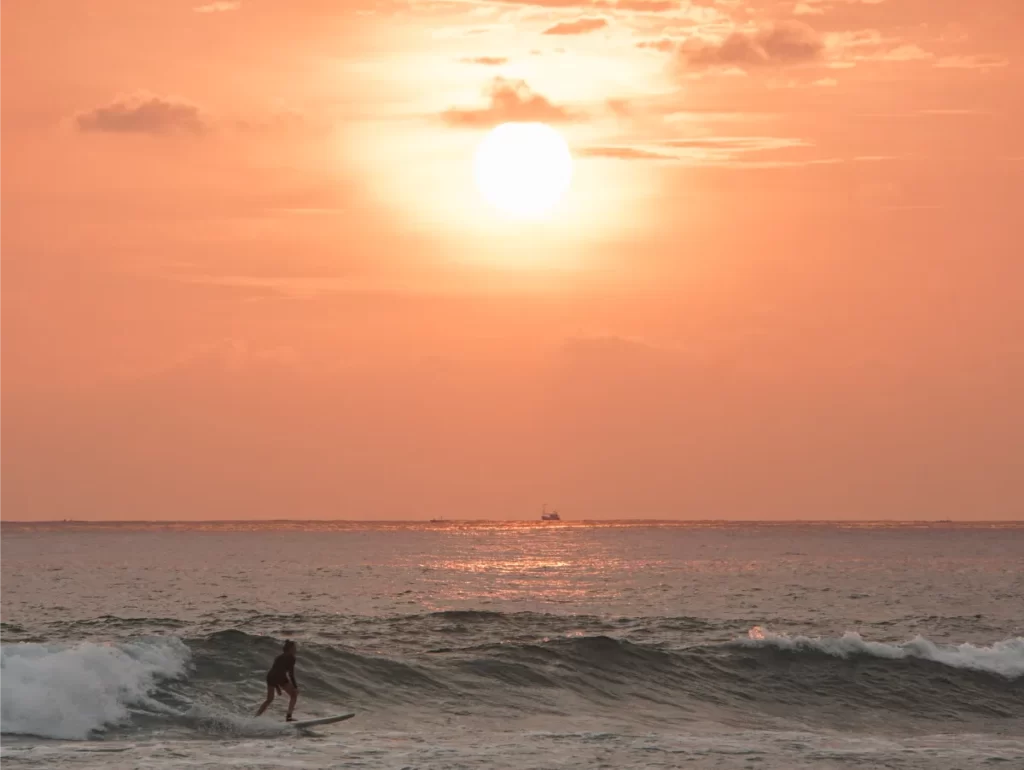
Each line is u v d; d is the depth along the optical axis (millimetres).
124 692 66375
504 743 61344
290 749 58281
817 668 85062
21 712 61406
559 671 81500
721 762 58000
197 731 62125
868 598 180250
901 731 72312
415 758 56844
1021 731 73062
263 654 76188
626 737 64062
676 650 87750
